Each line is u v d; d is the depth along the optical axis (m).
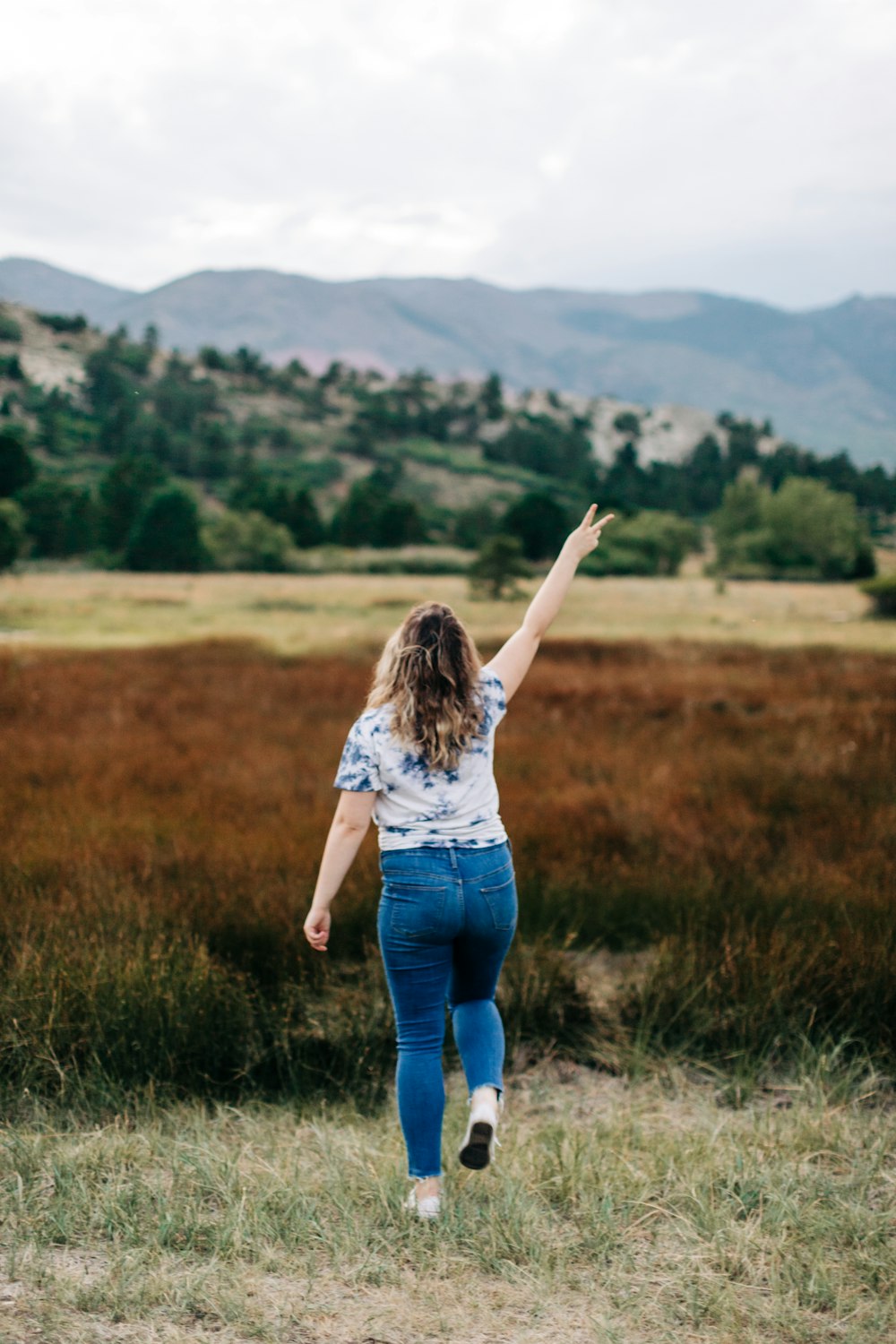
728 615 27.19
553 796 7.03
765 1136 3.01
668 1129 3.16
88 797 6.91
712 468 167.12
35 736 9.57
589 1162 2.79
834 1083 3.41
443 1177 2.70
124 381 152.62
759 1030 3.73
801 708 11.79
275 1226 2.38
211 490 117.00
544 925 4.73
